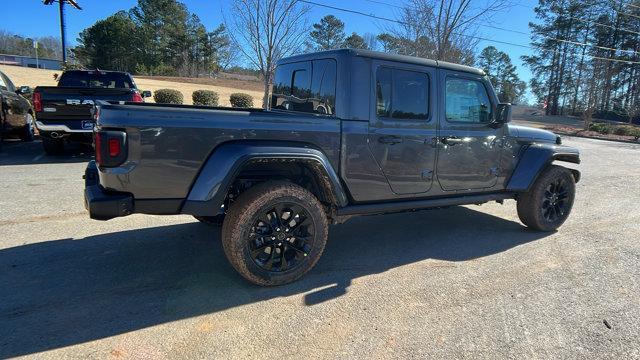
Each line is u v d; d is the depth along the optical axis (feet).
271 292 12.06
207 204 11.16
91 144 31.55
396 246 16.22
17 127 36.24
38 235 15.84
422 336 10.12
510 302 11.93
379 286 12.66
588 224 20.04
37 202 19.83
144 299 11.41
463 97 15.56
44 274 12.69
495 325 10.71
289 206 12.21
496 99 16.56
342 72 13.05
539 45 209.56
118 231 16.58
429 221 19.75
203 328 10.16
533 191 17.79
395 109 13.91
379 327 10.45
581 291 12.76
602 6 188.34
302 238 12.60
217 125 11.21
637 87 180.65
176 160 10.91
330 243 16.43
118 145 10.40
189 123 10.93
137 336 9.75
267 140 11.80
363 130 13.23
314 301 11.64
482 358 9.39
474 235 17.81
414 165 14.44
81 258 13.93
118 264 13.56
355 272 13.64
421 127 14.44
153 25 237.86
